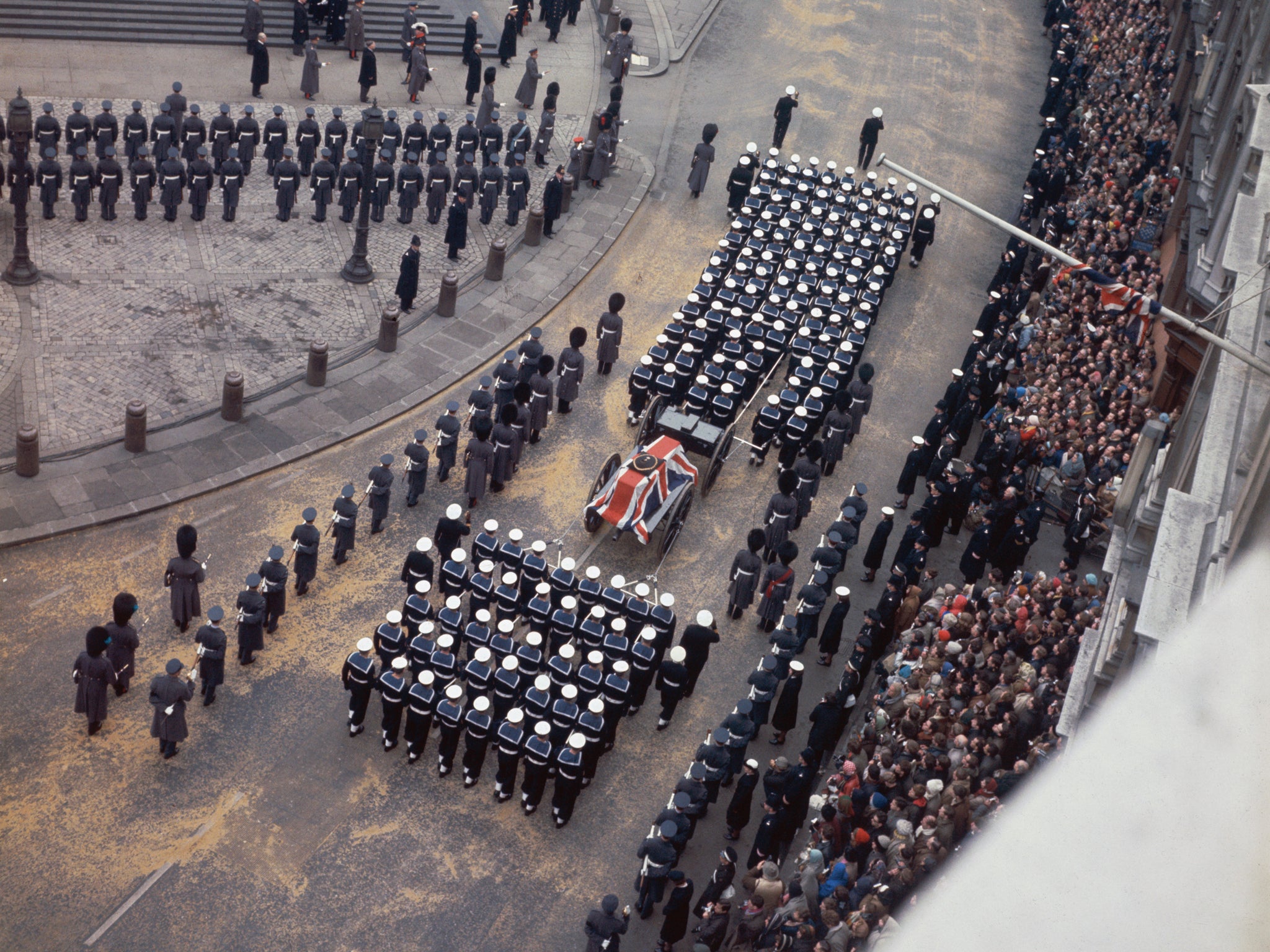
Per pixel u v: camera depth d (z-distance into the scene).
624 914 19.39
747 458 32.12
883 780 20.34
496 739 22.19
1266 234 20.20
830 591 27.75
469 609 26.03
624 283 38.00
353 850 21.30
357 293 35.38
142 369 31.05
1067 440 29.56
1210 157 31.39
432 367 33.09
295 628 25.25
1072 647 22.17
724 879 19.70
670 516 27.69
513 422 28.86
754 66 51.66
